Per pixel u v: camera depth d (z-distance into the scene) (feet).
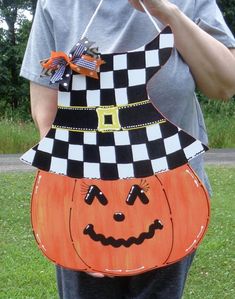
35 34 7.07
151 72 6.12
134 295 7.07
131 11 6.56
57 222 6.51
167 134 6.19
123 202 6.36
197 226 6.25
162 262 6.37
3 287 15.58
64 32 6.81
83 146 6.36
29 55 7.12
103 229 6.43
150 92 6.52
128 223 6.39
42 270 16.69
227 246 18.75
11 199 25.99
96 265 6.48
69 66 6.25
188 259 7.13
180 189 6.25
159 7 6.11
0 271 16.67
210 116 59.57
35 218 6.56
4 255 18.08
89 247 6.47
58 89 6.47
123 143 6.27
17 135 49.03
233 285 15.69
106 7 6.62
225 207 24.25
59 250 6.53
